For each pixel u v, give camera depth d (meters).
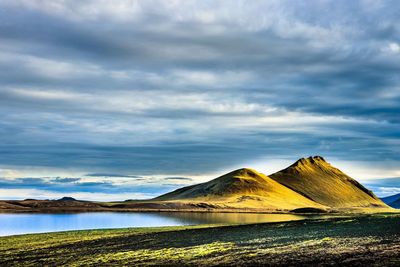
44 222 119.19
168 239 58.66
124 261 41.59
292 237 50.97
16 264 43.56
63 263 42.62
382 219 67.38
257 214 182.25
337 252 36.84
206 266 35.62
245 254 40.16
